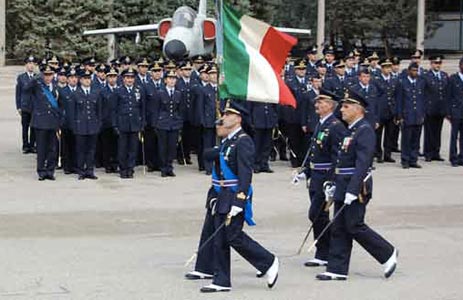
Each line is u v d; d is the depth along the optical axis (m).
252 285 10.34
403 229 14.01
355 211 10.45
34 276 10.60
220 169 9.94
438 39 57.81
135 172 19.91
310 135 20.27
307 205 15.89
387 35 52.66
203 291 9.94
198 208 15.46
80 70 19.11
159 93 19.05
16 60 45.56
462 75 21.34
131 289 10.05
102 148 20.30
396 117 21.11
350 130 10.58
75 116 18.53
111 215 14.73
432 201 16.62
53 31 42.88
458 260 11.84
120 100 18.78
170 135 19.11
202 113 19.33
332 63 21.91
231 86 11.52
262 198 16.58
